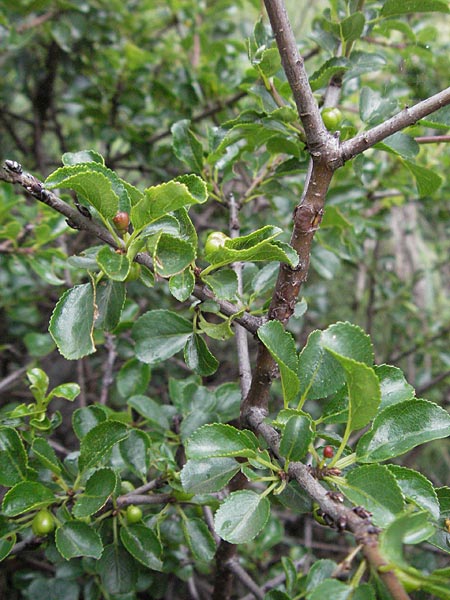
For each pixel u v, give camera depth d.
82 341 0.22
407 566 0.16
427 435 0.21
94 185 0.20
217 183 0.35
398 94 0.40
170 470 0.29
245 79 0.39
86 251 0.25
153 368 0.52
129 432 0.30
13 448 0.26
